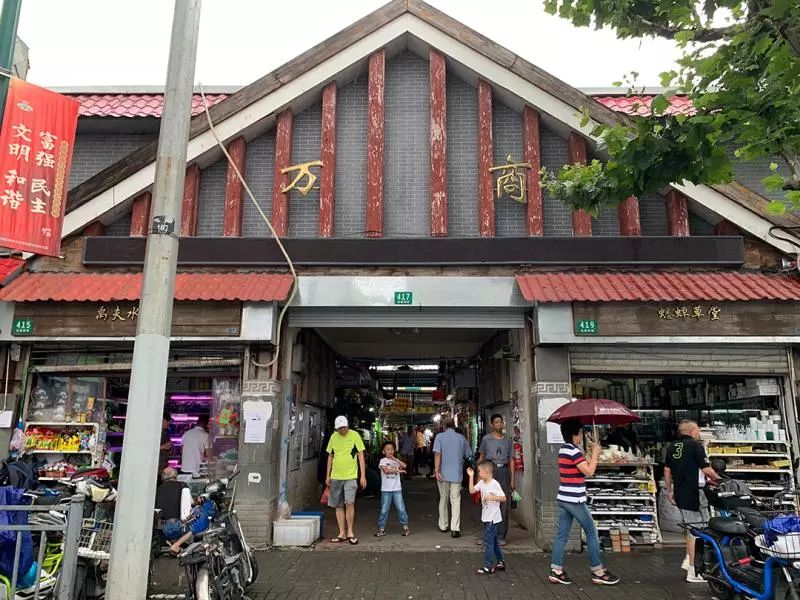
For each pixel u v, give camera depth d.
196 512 6.01
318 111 9.76
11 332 8.53
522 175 9.33
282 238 9.08
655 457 10.09
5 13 5.44
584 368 8.87
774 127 5.18
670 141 5.50
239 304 8.50
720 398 10.11
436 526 10.45
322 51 9.36
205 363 8.80
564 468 7.09
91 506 5.87
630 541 8.62
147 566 4.88
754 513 6.35
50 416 9.05
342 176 9.51
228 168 9.41
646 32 5.89
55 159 7.00
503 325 9.12
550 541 8.35
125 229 9.48
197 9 5.95
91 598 5.63
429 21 9.41
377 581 6.94
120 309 8.55
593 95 11.23
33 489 6.65
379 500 13.96
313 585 6.77
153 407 5.11
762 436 9.05
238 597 5.85
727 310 8.41
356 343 14.36
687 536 7.05
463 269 9.05
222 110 9.30
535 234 9.12
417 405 33.31
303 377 11.23
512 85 9.33
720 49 5.23
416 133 9.60
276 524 8.55
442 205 9.17
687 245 8.97
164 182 5.53
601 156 9.41
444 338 13.48
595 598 6.38
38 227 6.83
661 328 8.38
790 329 8.35
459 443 9.80
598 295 8.29
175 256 5.51
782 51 4.98
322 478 12.44
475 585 6.82
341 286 8.89
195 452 9.05
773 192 10.50
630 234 9.12
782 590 5.35
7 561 4.76
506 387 11.24
